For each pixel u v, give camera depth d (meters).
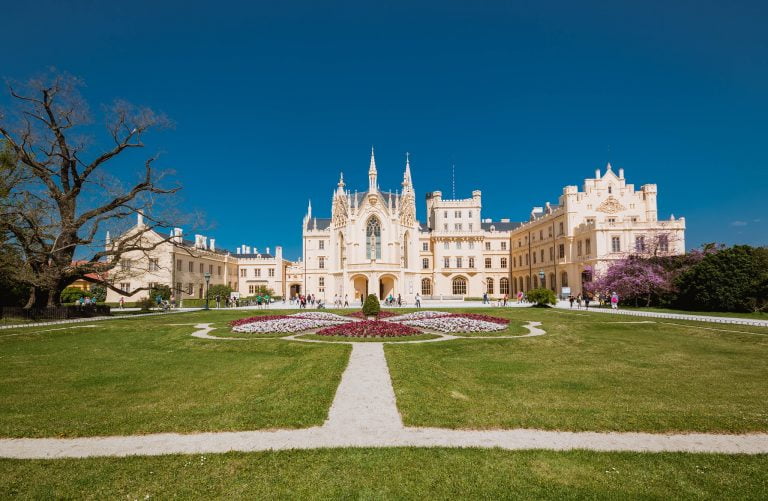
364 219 80.50
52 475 8.36
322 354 19.72
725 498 7.53
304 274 101.56
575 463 8.82
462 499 7.48
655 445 9.77
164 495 7.67
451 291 98.62
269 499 7.54
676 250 65.69
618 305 56.16
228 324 34.56
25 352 23.45
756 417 11.51
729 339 26.64
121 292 48.34
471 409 12.16
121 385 15.70
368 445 9.67
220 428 10.73
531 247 94.12
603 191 77.19
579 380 16.17
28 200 40.12
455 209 102.06
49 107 41.62
